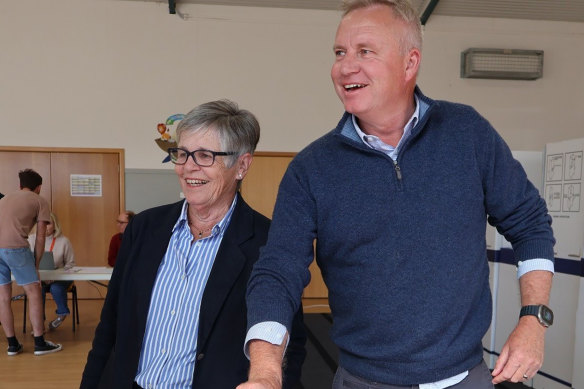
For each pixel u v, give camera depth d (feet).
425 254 3.59
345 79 3.52
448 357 3.64
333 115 22.93
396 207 3.63
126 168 21.85
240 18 22.33
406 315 3.61
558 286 11.30
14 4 21.08
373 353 3.75
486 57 22.79
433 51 23.17
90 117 21.65
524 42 23.54
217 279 4.37
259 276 3.61
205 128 4.41
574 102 23.76
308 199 3.86
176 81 22.04
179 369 4.30
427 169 3.67
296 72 22.68
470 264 3.69
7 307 13.64
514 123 23.57
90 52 21.56
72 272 15.33
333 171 3.80
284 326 3.28
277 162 22.71
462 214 3.67
